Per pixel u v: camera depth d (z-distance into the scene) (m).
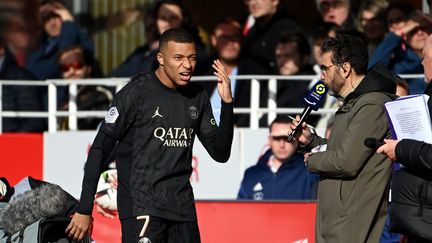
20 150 31.97
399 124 19.34
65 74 34.62
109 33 40.59
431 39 19.52
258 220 27.17
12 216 20.53
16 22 39.88
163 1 33.97
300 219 27.00
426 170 18.88
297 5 39.75
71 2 40.62
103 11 40.72
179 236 21.00
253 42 33.03
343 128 20.12
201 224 27.38
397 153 19.00
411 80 29.83
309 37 36.38
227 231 27.28
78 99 33.91
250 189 29.03
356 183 20.03
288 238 27.03
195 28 34.25
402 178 19.50
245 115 33.19
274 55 32.81
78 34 36.50
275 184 28.84
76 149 31.77
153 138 20.75
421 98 19.05
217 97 32.34
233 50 32.62
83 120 33.88
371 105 19.89
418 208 19.25
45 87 34.75
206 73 33.12
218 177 30.91
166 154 20.80
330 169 19.97
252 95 30.77
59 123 34.03
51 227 20.33
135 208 20.66
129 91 20.72
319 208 20.53
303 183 28.67
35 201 20.56
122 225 20.88
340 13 33.47
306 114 21.11
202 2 39.97
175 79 20.61
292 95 31.70
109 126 20.62
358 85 20.17
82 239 20.56
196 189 30.95
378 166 20.00
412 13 30.47
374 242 20.28
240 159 30.77
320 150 20.92
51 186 21.00
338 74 20.30
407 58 30.28
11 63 35.00
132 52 38.19
